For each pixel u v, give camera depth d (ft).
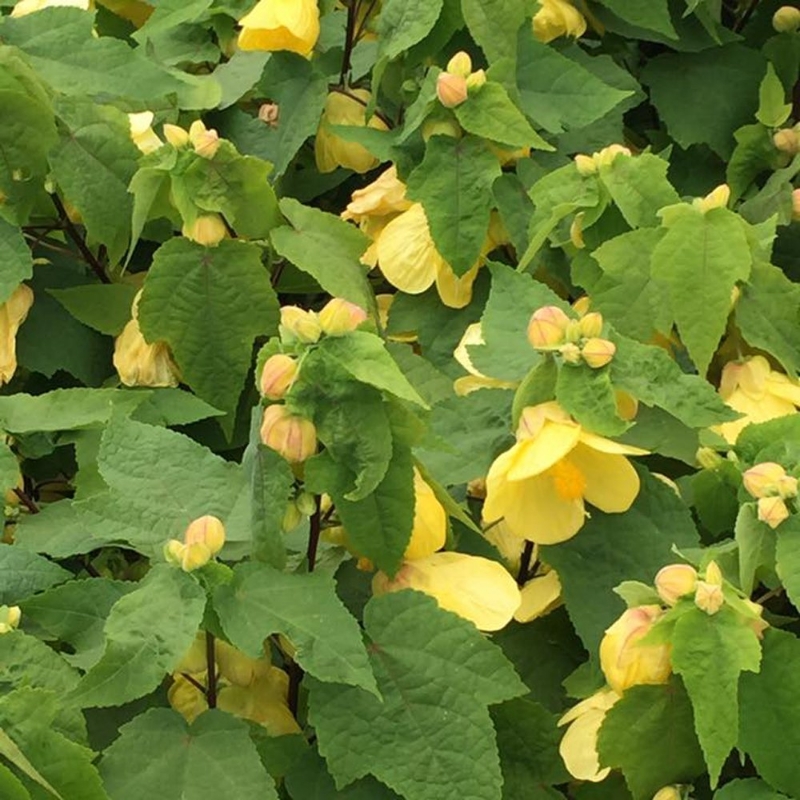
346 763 1.34
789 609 1.57
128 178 1.82
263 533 1.34
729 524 1.55
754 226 1.74
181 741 1.32
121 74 1.80
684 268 1.61
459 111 1.77
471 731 1.35
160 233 1.95
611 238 1.74
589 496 1.49
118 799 1.29
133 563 1.73
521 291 1.61
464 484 1.66
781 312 1.65
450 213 1.79
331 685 1.36
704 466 1.53
